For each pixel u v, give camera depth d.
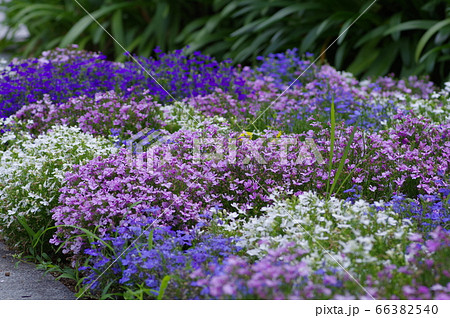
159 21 8.48
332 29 7.07
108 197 2.93
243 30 7.21
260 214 3.12
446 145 3.53
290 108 4.51
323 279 2.11
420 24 6.38
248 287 2.04
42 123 4.39
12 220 3.22
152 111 4.21
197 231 2.84
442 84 6.27
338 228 2.64
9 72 5.30
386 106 4.57
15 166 3.45
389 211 2.77
